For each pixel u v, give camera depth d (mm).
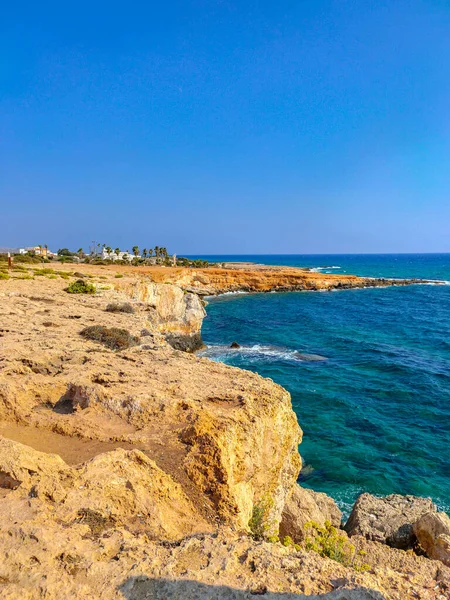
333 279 120812
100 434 9625
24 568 5059
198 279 106250
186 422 9750
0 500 6465
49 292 32781
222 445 8688
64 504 6523
